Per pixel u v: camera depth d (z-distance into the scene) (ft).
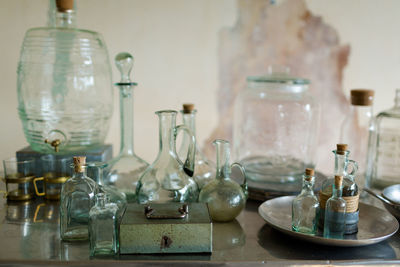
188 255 2.31
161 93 5.31
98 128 3.51
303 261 2.26
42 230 2.65
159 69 5.25
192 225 2.30
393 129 3.48
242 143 3.97
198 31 5.23
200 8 5.19
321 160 5.75
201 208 2.55
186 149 3.39
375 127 3.59
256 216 3.01
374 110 5.75
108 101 3.58
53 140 3.28
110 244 2.30
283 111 3.70
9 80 4.94
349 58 5.58
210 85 5.37
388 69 5.67
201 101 5.39
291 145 3.75
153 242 2.29
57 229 2.67
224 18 5.25
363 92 3.62
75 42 3.32
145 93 5.29
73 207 2.48
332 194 2.55
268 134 3.87
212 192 2.78
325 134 5.71
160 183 2.82
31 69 3.26
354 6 5.46
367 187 3.68
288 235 2.66
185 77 5.31
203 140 5.48
